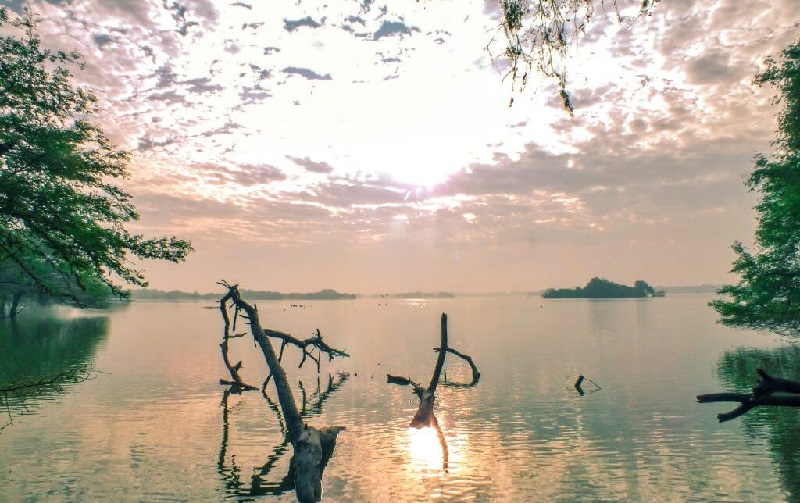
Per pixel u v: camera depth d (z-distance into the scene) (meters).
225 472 15.60
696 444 17.86
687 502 12.97
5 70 13.10
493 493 13.86
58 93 13.99
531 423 21.66
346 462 16.70
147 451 17.64
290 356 51.41
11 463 16.16
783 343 56.22
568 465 16.03
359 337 77.56
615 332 79.50
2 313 76.50
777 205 31.23
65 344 55.47
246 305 22.25
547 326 99.00
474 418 22.88
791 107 28.58
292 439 15.87
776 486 13.83
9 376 32.12
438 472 15.64
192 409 24.66
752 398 5.80
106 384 31.62
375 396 29.22
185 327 98.44
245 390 30.44
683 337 67.50
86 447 18.00
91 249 13.81
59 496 13.49
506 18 5.10
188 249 15.24
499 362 43.84
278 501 13.38
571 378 33.97
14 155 13.38
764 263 32.78
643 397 26.69
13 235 13.94
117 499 13.37
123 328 90.00
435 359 47.59
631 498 13.31
